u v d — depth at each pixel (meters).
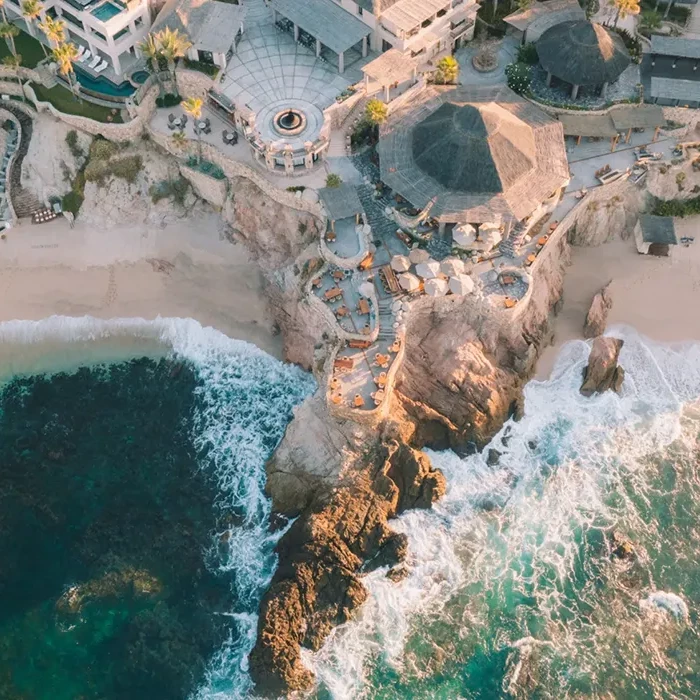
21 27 107.44
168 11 101.94
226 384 95.06
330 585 80.25
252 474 89.06
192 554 83.94
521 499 87.38
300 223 96.25
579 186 98.75
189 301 98.19
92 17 99.00
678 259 99.88
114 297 98.25
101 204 100.19
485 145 92.56
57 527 85.19
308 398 90.00
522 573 83.25
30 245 100.00
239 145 99.00
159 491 87.69
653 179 100.38
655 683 77.38
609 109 102.69
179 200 100.75
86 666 78.06
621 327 97.12
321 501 84.06
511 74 103.19
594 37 101.50
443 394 89.81
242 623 80.25
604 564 83.88
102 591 81.62
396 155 96.06
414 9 101.12
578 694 76.75
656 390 94.50
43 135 102.19
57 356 96.38
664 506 87.44
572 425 91.88
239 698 76.38
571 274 99.62
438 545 84.31
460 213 91.56
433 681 77.38
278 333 97.50
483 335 92.19
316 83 103.19
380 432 86.19
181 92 103.12
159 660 78.19
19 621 80.12
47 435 91.00
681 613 81.19
